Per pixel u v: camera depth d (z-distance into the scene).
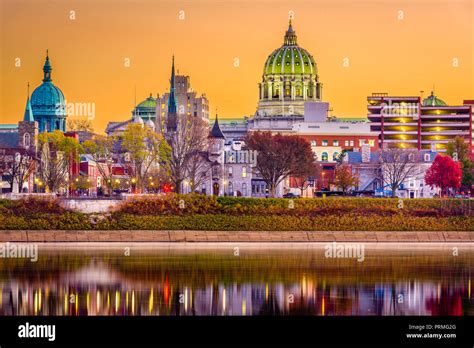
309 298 157.25
